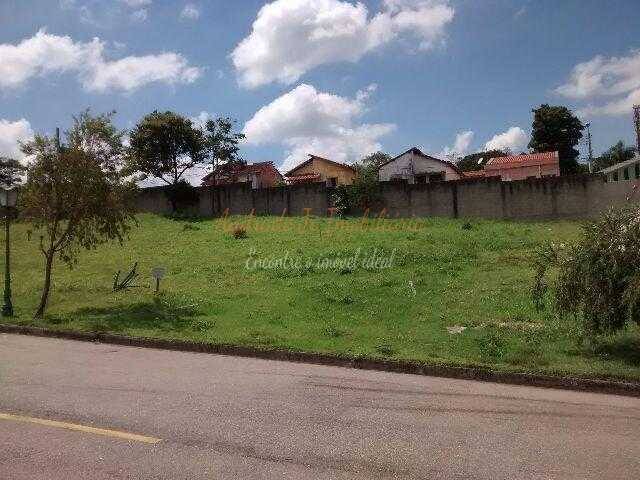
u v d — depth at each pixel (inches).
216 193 1261.1
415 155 1539.1
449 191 1048.8
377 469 185.3
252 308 540.1
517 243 794.2
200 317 512.1
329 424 232.1
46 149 535.2
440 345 398.9
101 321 496.7
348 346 397.4
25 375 316.5
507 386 312.2
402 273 663.1
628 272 341.7
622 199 921.5
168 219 1230.3
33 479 174.6
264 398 272.4
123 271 781.3
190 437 212.5
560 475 183.0
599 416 252.4
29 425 225.3
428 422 238.2
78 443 205.5
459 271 663.1
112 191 547.5
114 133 553.9
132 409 248.2
